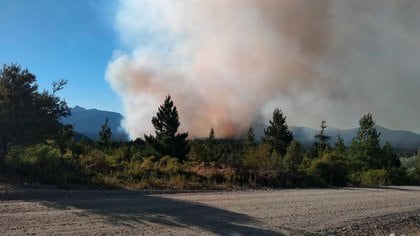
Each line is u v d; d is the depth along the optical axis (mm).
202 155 40344
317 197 20156
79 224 10055
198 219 11984
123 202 13531
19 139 16656
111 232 9609
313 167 30781
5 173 15734
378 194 23984
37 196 13062
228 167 26062
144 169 21391
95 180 17297
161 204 13898
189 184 20562
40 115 17031
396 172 41219
